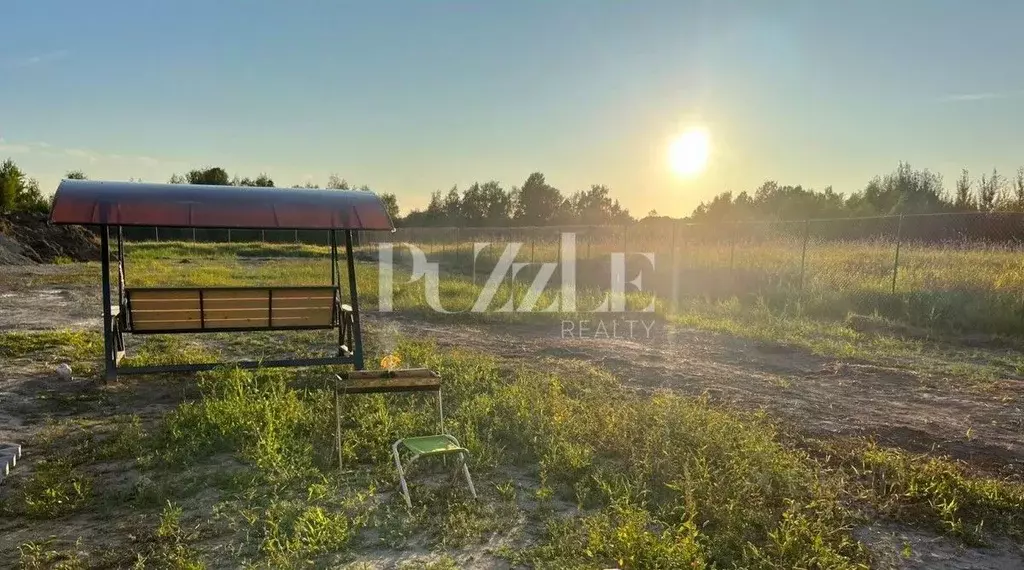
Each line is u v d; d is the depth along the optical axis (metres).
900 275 14.45
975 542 3.80
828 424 5.98
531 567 3.44
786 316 12.62
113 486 4.41
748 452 4.79
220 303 7.94
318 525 3.72
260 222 7.12
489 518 3.97
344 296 16.28
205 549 3.58
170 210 6.86
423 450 4.15
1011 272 13.81
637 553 3.41
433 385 4.78
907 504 4.23
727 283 16.31
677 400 6.18
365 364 8.16
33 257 29.19
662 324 12.12
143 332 7.95
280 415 5.59
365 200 7.81
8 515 4.01
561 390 6.93
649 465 4.63
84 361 8.30
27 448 5.15
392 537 3.71
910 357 9.12
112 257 31.20
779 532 3.74
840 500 4.28
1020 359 9.01
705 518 3.98
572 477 4.61
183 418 5.62
